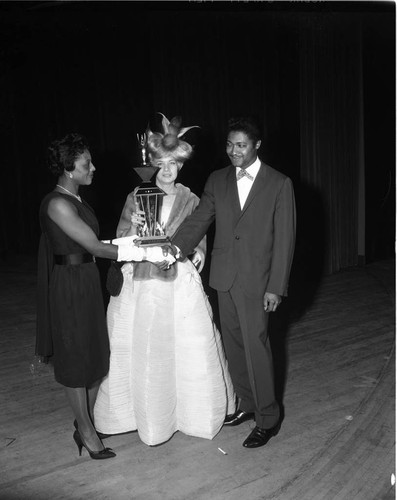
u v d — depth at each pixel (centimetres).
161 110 641
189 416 296
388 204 684
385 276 625
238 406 324
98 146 715
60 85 738
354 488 254
